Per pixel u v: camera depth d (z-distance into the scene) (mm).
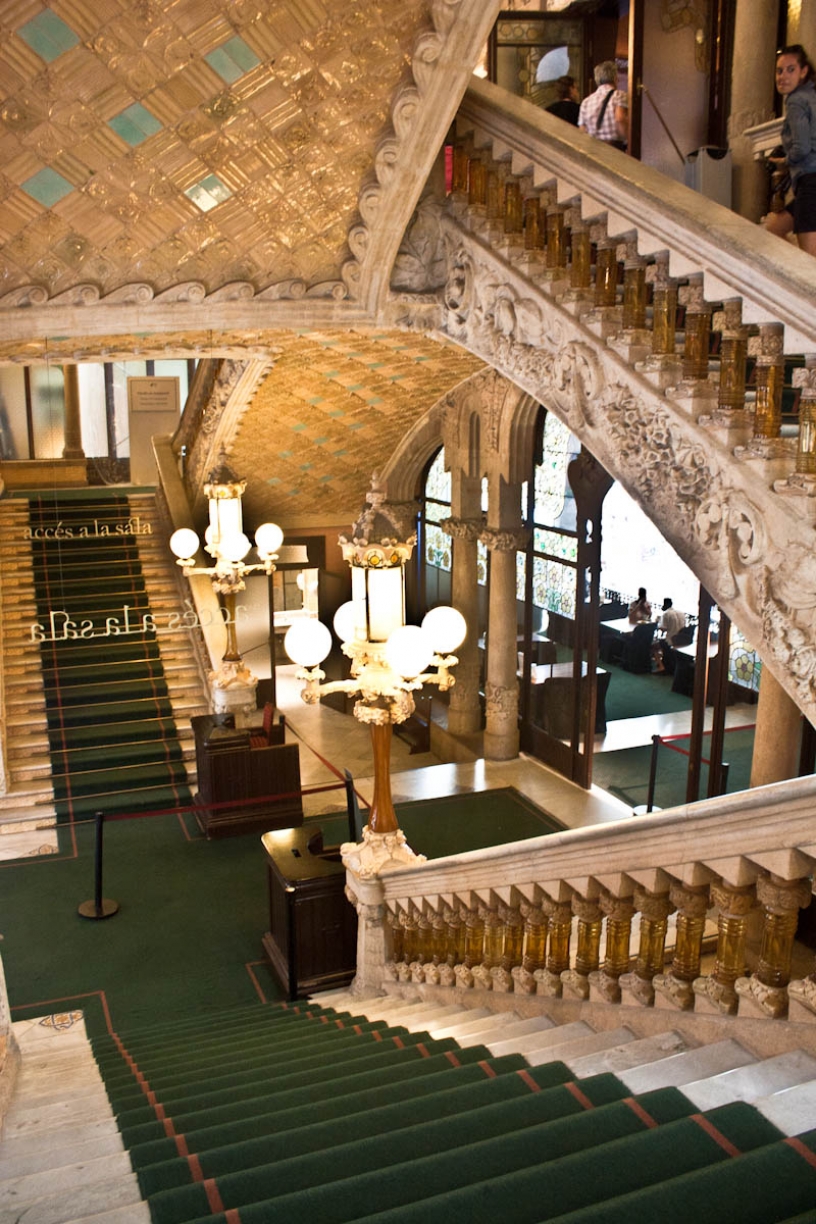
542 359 5957
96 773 12094
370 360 10391
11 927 9156
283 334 9000
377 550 6277
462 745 13547
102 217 5957
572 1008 4152
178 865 10320
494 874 4664
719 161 7648
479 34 5465
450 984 5633
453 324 6836
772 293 4191
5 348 8266
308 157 6039
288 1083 4090
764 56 7855
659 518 5090
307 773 13094
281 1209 2521
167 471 16094
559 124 5762
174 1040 6230
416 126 5898
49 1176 3127
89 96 5297
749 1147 2514
